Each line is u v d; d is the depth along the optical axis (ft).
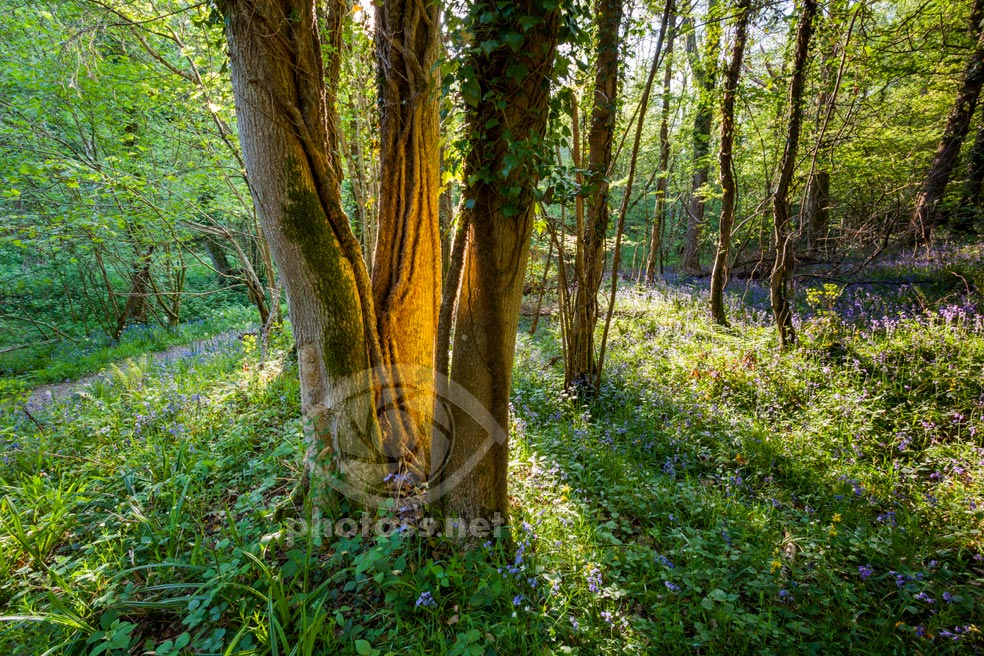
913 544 9.29
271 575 7.67
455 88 7.79
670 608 7.88
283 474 11.60
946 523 9.95
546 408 16.46
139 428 14.74
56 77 23.12
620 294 35.65
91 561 8.87
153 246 33.53
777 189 19.42
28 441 14.49
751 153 27.81
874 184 28.86
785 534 9.91
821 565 8.71
